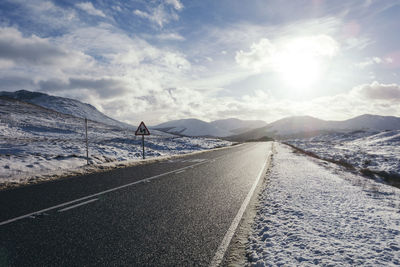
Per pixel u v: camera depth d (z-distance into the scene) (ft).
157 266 8.36
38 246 9.66
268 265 8.30
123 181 25.22
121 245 9.91
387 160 67.87
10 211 14.34
